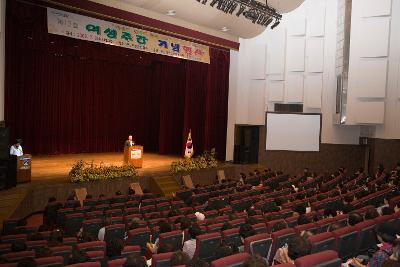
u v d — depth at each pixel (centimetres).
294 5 1944
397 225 565
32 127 2097
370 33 2008
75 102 2269
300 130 2197
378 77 2003
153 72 2644
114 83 2445
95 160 2088
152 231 777
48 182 1505
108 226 804
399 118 1989
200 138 2420
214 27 1992
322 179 1680
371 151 2106
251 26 2012
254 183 1677
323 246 548
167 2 1670
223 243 646
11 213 1217
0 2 1320
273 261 582
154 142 2669
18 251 633
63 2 1457
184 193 1407
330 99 2216
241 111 2369
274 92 2309
